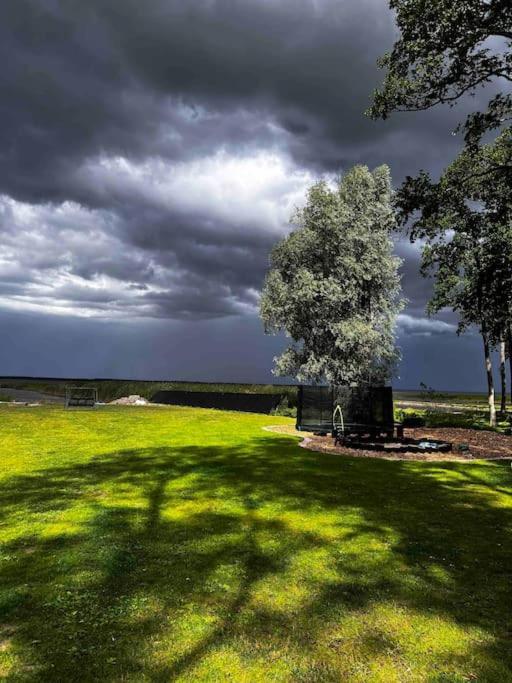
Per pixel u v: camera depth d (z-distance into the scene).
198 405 33.12
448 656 3.31
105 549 5.19
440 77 13.73
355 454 12.44
